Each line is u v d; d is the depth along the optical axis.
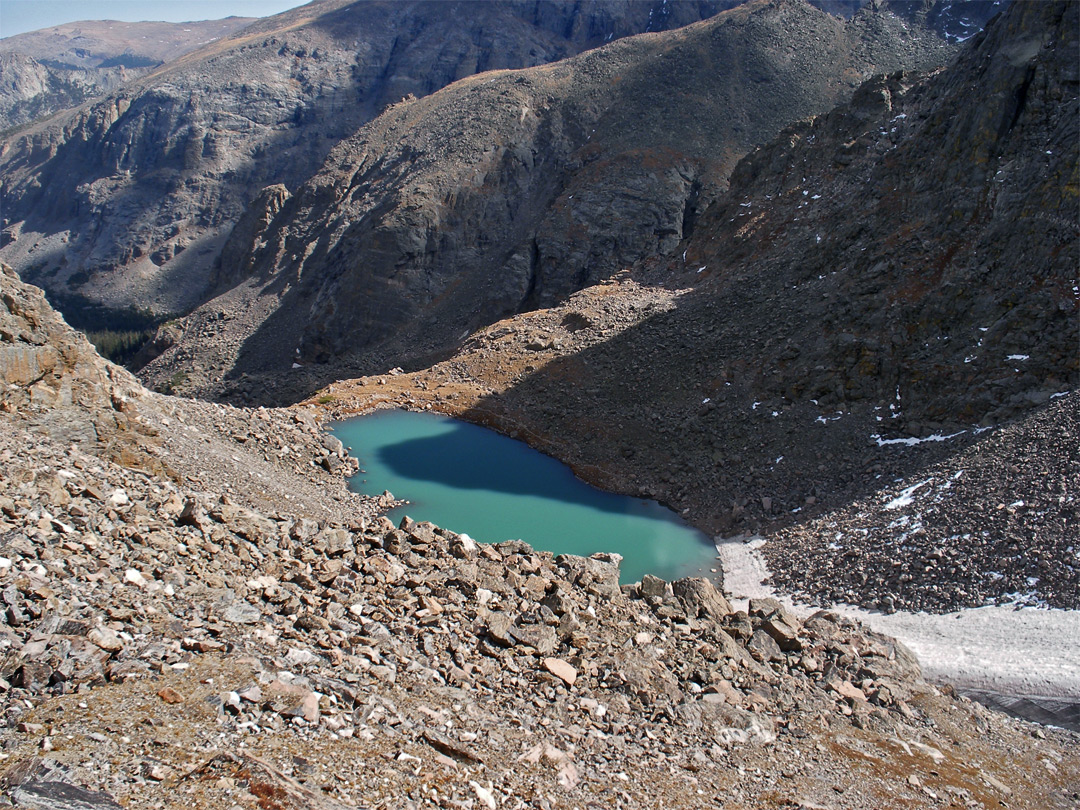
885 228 70.00
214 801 11.75
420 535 25.69
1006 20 68.94
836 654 26.94
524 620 22.27
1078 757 24.78
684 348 73.69
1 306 33.19
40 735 12.32
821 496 50.91
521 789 15.03
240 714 14.20
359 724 15.16
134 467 35.91
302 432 60.59
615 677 20.64
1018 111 64.62
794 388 61.19
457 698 17.48
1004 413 49.28
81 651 14.55
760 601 29.28
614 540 50.22
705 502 55.12
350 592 21.19
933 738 23.41
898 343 58.91
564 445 67.06
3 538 17.30
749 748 19.56
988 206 62.56
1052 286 54.25
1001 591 34.81
